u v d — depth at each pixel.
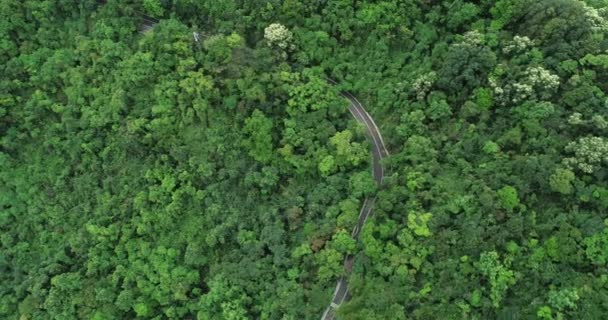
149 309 127.38
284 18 134.88
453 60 119.81
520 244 104.38
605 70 112.25
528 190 106.50
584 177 104.62
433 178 115.25
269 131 128.38
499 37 121.31
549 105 110.62
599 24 116.69
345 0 132.25
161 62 135.88
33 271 135.12
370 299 108.25
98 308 127.88
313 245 118.69
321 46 133.88
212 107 133.88
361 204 121.31
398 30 130.50
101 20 142.38
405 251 110.12
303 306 115.44
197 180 133.50
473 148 116.12
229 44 133.50
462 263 106.25
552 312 98.06
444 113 119.44
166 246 131.62
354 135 125.81
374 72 131.12
